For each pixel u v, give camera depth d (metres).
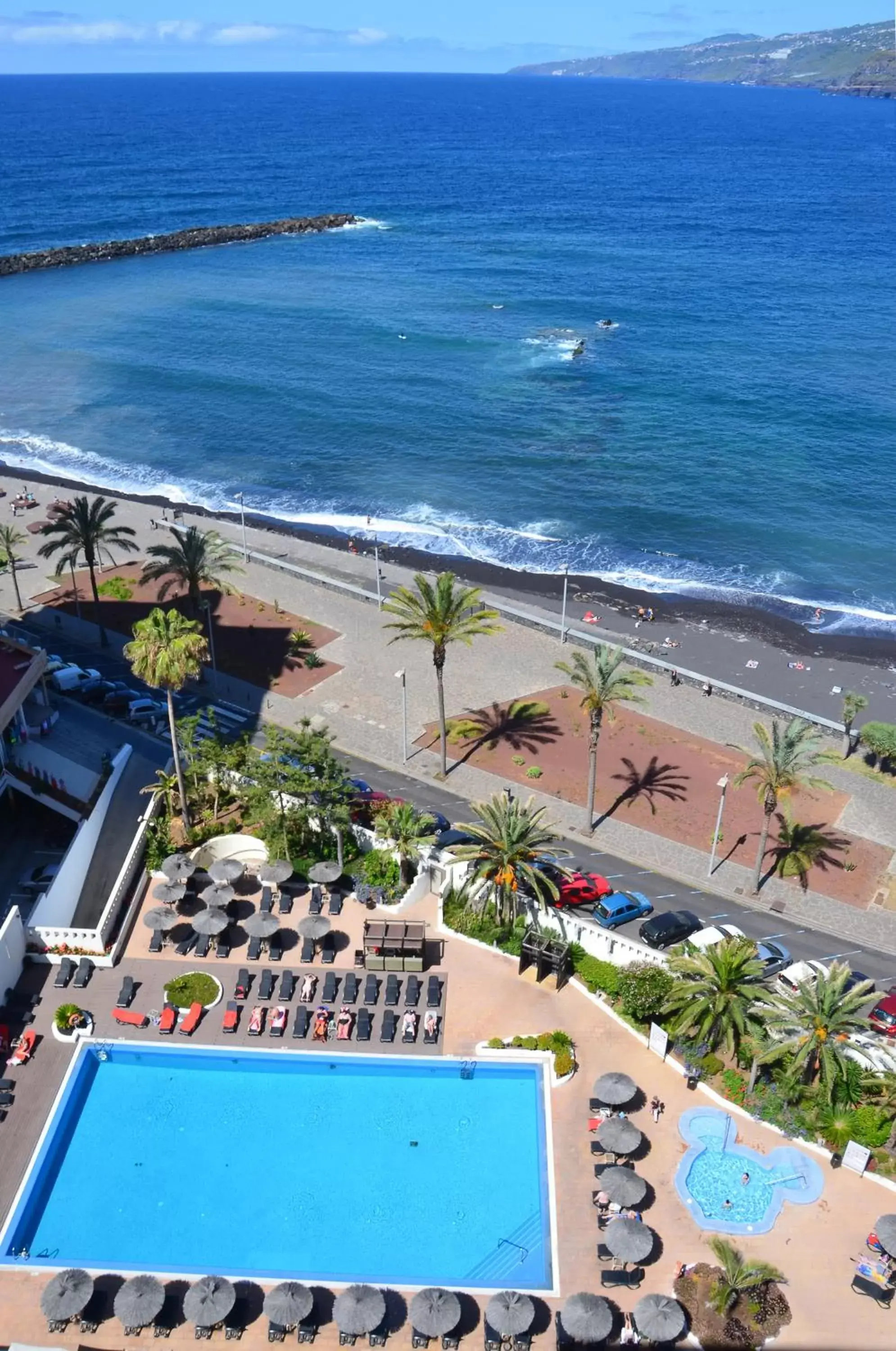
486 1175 38.75
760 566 97.62
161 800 58.03
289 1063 42.91
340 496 110.81
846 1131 39.38
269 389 141.88
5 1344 33.03
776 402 136.25
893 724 71.94
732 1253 34.00
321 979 46.94
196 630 68.75
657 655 81.19
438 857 52.19
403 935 47.41
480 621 59.69
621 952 47.78
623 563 97.56
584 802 61.88
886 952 50.97
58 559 93.50
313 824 54.78
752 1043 41.03
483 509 108.00
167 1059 43.09
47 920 48.78
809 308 180.00
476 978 47.12
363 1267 35.62
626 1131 38.12
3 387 142.50
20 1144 39.41
